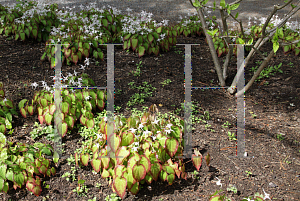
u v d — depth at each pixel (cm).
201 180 256
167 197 238
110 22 567
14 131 310
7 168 242
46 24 553
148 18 575
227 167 272
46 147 277
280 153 292
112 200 233
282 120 348
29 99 365
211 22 617
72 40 476
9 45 524
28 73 430
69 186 247
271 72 470
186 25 645
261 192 243
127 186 229
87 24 535
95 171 252
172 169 245
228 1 987
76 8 823
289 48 530
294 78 449
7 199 234
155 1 973
